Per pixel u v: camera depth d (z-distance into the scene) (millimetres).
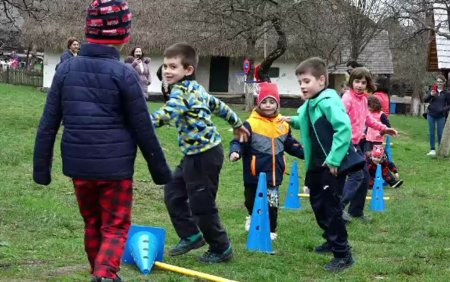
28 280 4977
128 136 4344
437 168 15453
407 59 45219
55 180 10172
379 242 7422
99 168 4238
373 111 11516
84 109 4227
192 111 5531
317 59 5922
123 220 4379
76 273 5234
